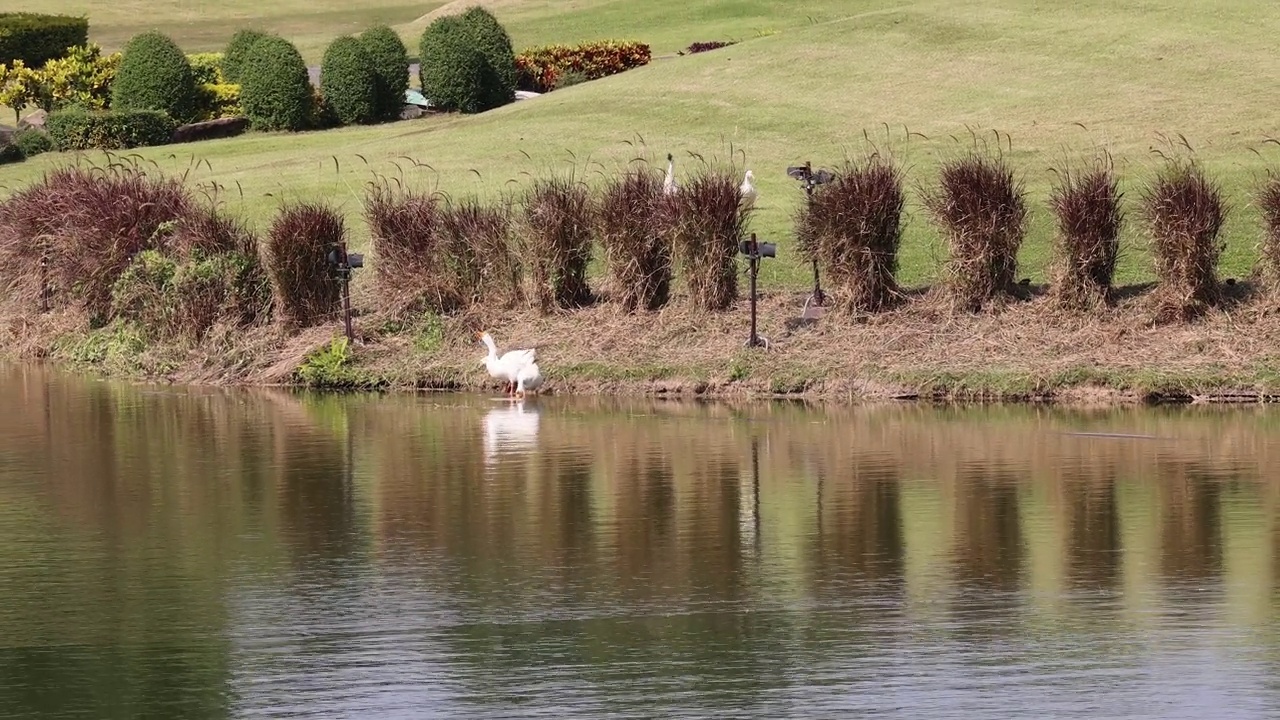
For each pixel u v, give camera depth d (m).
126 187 38.94
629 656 16.09
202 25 108.00
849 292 32.50
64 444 27.06
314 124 65.12
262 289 36.03
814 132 50.84
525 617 17.28
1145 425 26.81
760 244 31.55
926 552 19.44
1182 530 20.16
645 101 56.00
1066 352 30.50
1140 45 55.28
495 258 35.19
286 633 16.89
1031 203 41.09
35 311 39.91
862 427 27.11
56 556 19.86
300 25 108.00
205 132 63.72
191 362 34.72
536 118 55.81
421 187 46.81
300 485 23.47
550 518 21.30
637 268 33.94
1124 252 34.91
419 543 20.19
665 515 21.36
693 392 30.62
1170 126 47.91
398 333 34.62
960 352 30.80
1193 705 14.73
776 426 27.36
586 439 26.53
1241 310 31.31
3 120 72.69
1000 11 60.59
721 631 16.77
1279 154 44.50
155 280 36.22
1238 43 54.59
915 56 57.25
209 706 15.00
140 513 21.97
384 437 27.08
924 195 33.97
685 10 96.50
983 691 15.09
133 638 16.80
